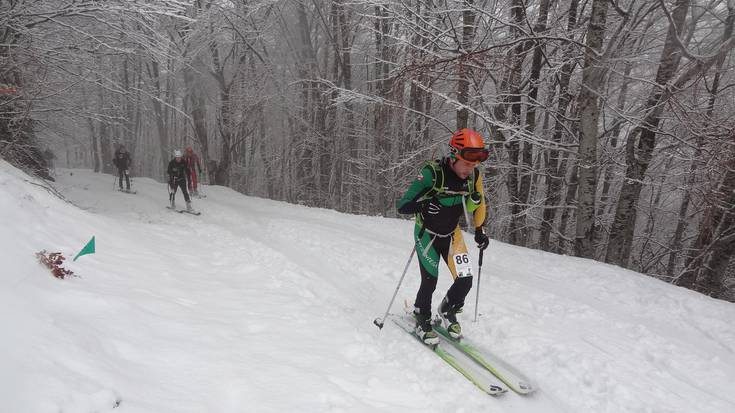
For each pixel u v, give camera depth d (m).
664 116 10.57
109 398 2.08
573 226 17.48
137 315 3.22
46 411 1.84
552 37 9.71
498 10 14.34
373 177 20.91
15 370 1.98
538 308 5.04
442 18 12.33
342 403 2.73
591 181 9.80
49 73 10.73
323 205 22.78
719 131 8.94
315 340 3.62
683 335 4.81
